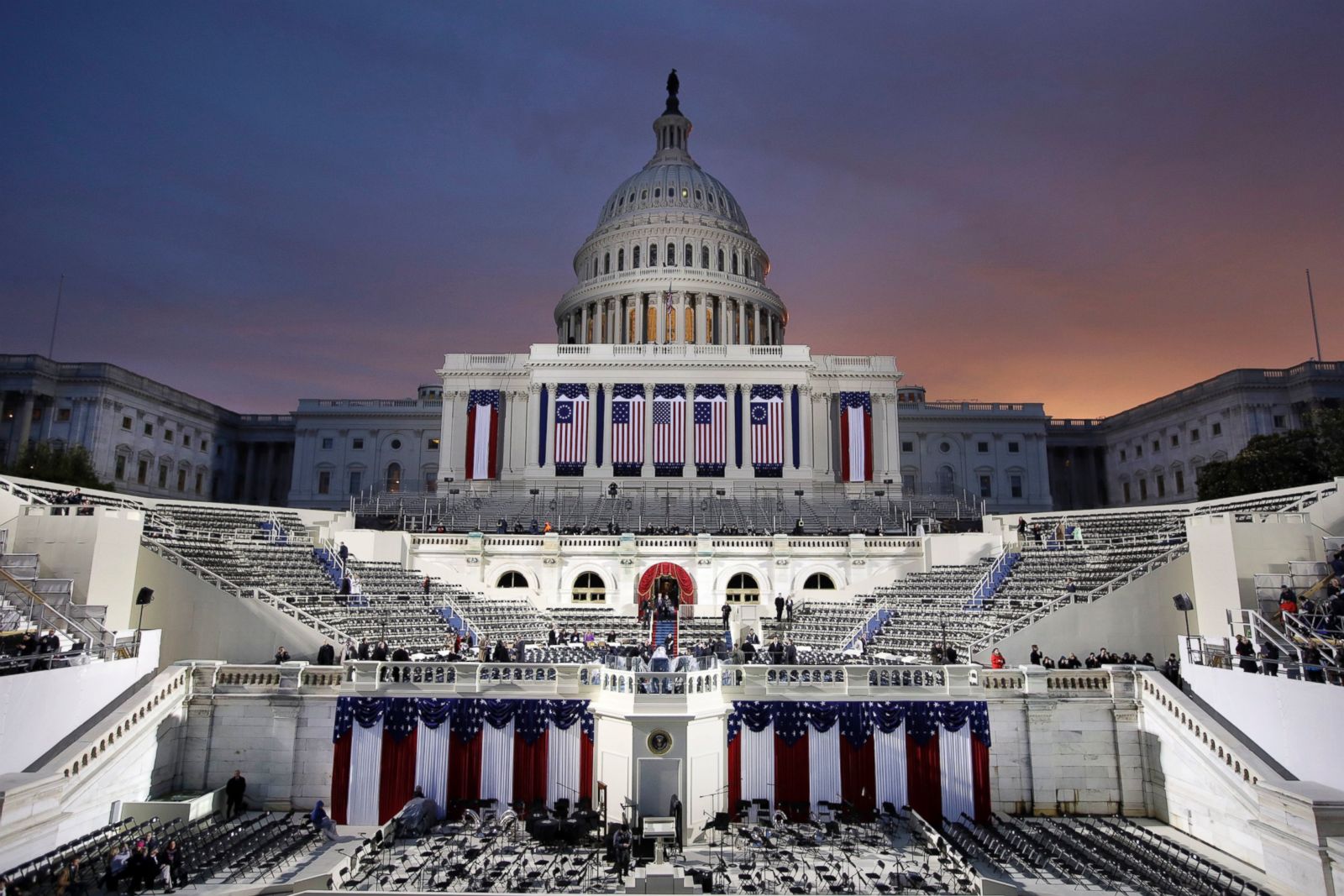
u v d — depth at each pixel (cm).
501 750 2850
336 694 2894
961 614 4056
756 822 2731
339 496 10869
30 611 2978
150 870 2128
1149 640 3550
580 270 11694
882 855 2486
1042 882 2270
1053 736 2916
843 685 2944
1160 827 2761
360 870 2306
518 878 2241
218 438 10938
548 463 7800
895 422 8425
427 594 4641
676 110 12681
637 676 2681
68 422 8694
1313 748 2359
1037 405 11100
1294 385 8656
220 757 2873
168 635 3466
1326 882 2075
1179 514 5300
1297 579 3262
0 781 2203
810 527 6512
